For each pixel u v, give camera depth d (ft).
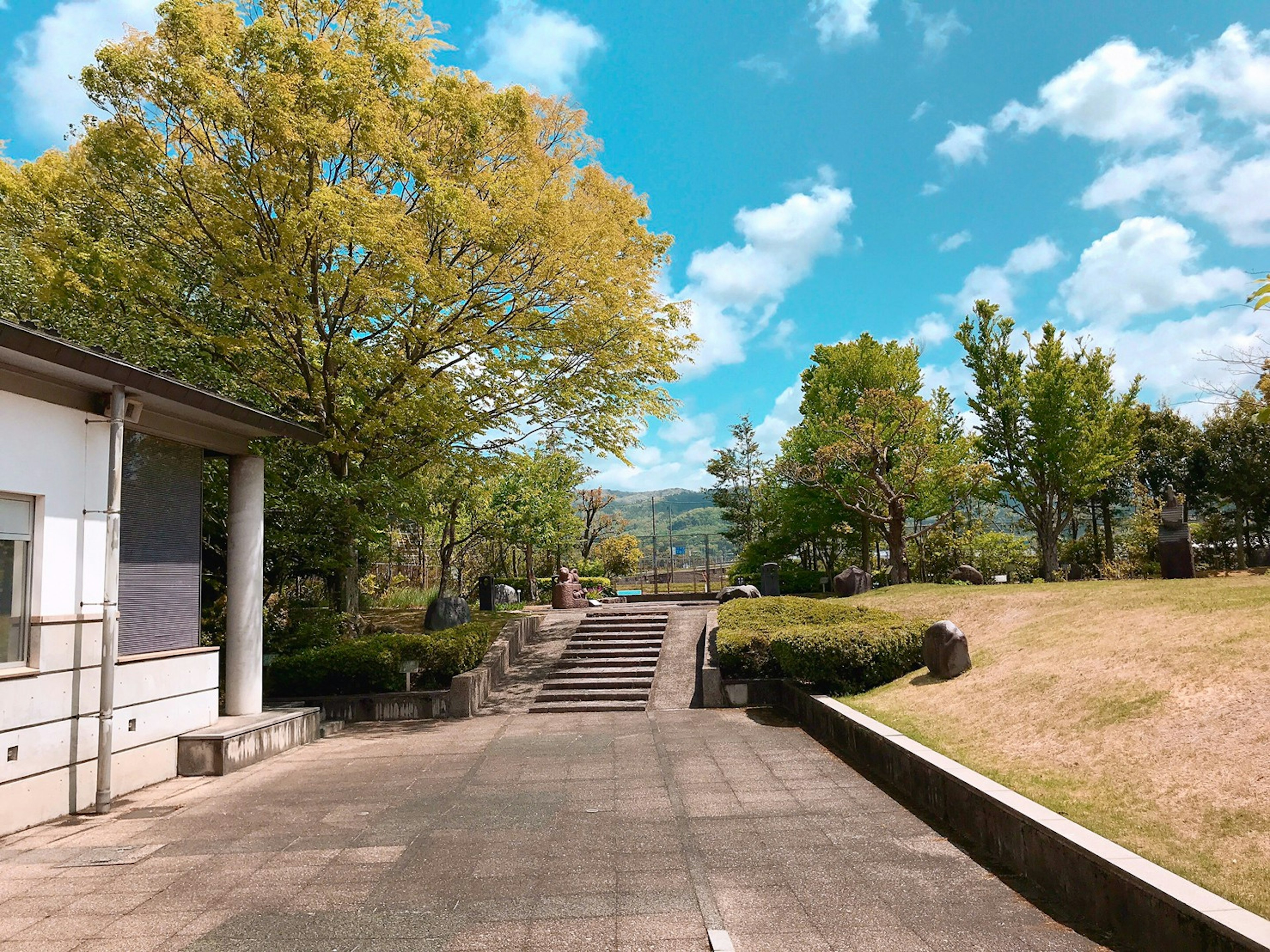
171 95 37.09
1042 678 26.23
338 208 35.63
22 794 22.48
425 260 41.65
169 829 22.27
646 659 48.49
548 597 99.40
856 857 17.79
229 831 21.84
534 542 87.56
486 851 19.08
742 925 14.28
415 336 43.42
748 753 29.43
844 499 81.71
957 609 42.65
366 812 23.21
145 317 42.14
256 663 35.29
